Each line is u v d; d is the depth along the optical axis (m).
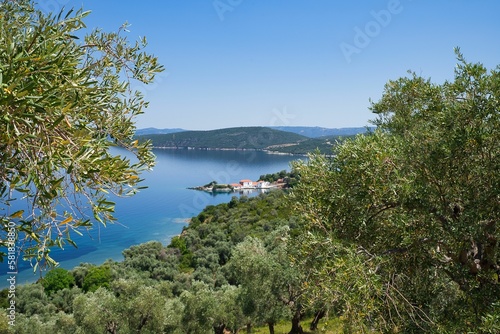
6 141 2.78
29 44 2.92
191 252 69.94
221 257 67.38
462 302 7.21
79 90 3.23
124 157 3.61
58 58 3.00
